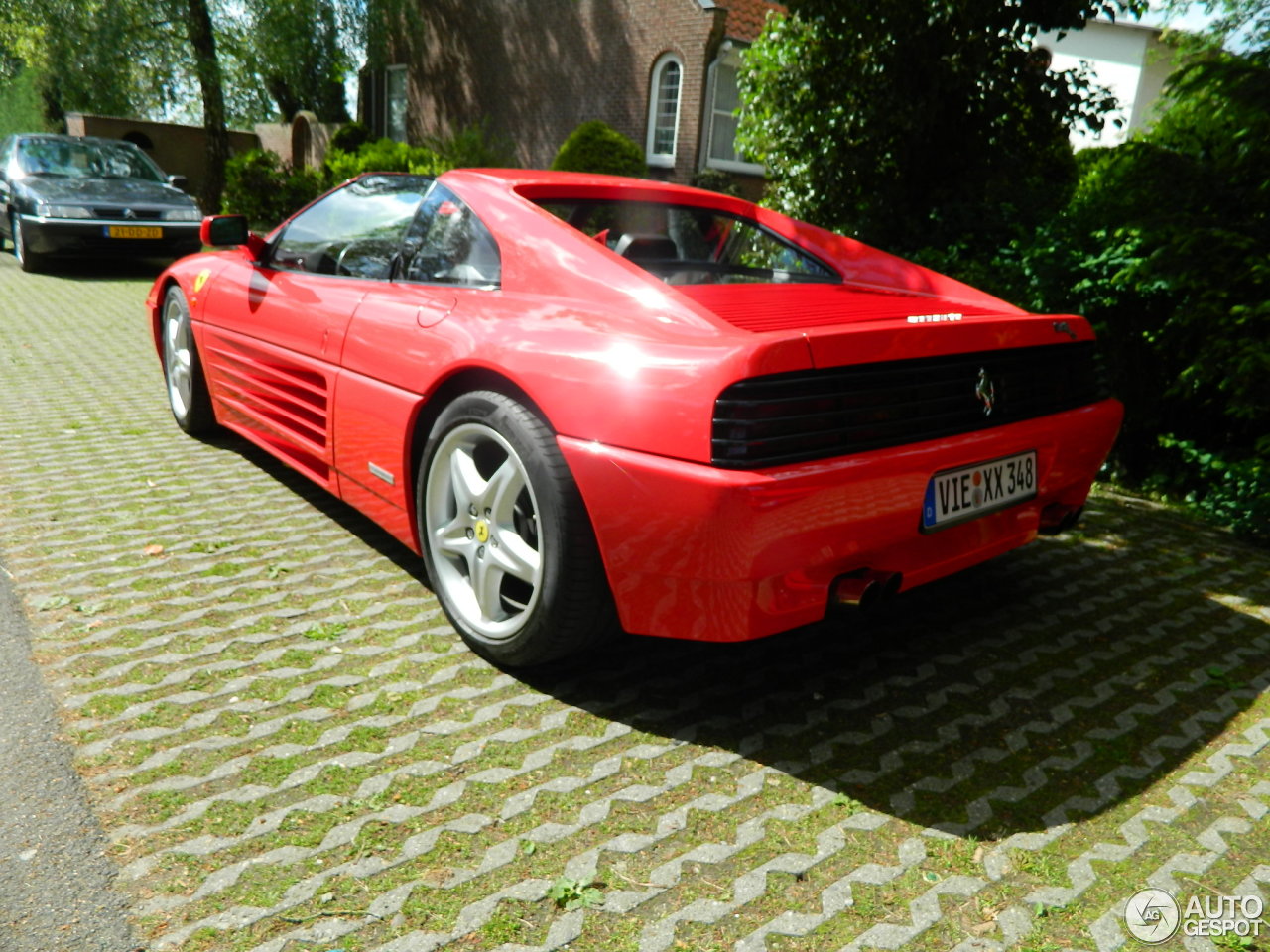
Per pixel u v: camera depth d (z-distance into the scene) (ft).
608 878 6.42
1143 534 14.11
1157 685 9.47
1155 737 8.52
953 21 19.34
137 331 26.00
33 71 85.92
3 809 6.81
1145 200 14.82
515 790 7.34
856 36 20.10
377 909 6.04
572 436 7.91
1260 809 7.51
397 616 10.19
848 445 7.64
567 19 59.16
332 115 90.43
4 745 7.55
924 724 8.59
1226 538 14.05
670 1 52.65
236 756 7.59
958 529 8.95
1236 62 14.38
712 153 54.19
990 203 19.93
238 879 6.26
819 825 7.09
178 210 37.17
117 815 6.81
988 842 6.98
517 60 63.05
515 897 6.20
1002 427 8.88
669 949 5.82
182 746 7.68
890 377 7.93
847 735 8.36
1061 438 9.46
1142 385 16.12
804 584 7.73
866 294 10.46
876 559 8.21
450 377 9.36
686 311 8.03
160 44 61.11
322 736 7.93
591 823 6.98
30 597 10.13
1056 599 11.55
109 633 9.48
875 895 6.38
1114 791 7.68
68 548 11.45
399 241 11.11
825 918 6.15
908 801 7.43
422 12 69.00
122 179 38.88
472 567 9.19
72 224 34.88
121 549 11.52
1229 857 6.93
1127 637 10.55
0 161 40.16
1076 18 19.94
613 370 7.74
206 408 15.70
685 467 7.23
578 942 5.84
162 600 10.25
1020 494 9.24
